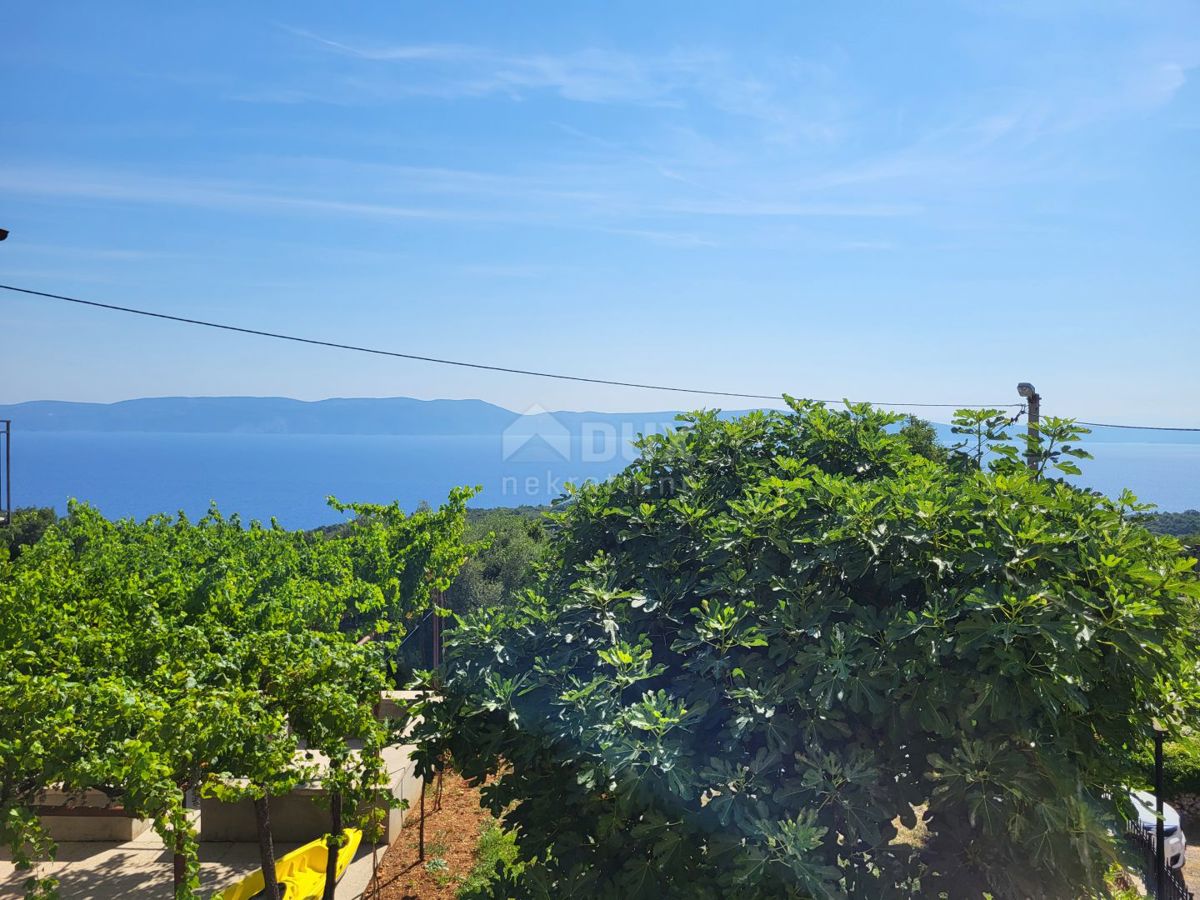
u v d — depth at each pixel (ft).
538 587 24.26
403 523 43.88
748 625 18.40
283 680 22.34
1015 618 15.66
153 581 30.19
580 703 17.02
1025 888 16.40
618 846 17.60
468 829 33.19
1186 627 18.53
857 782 16.39
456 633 20.57
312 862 27.30
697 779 16.62
